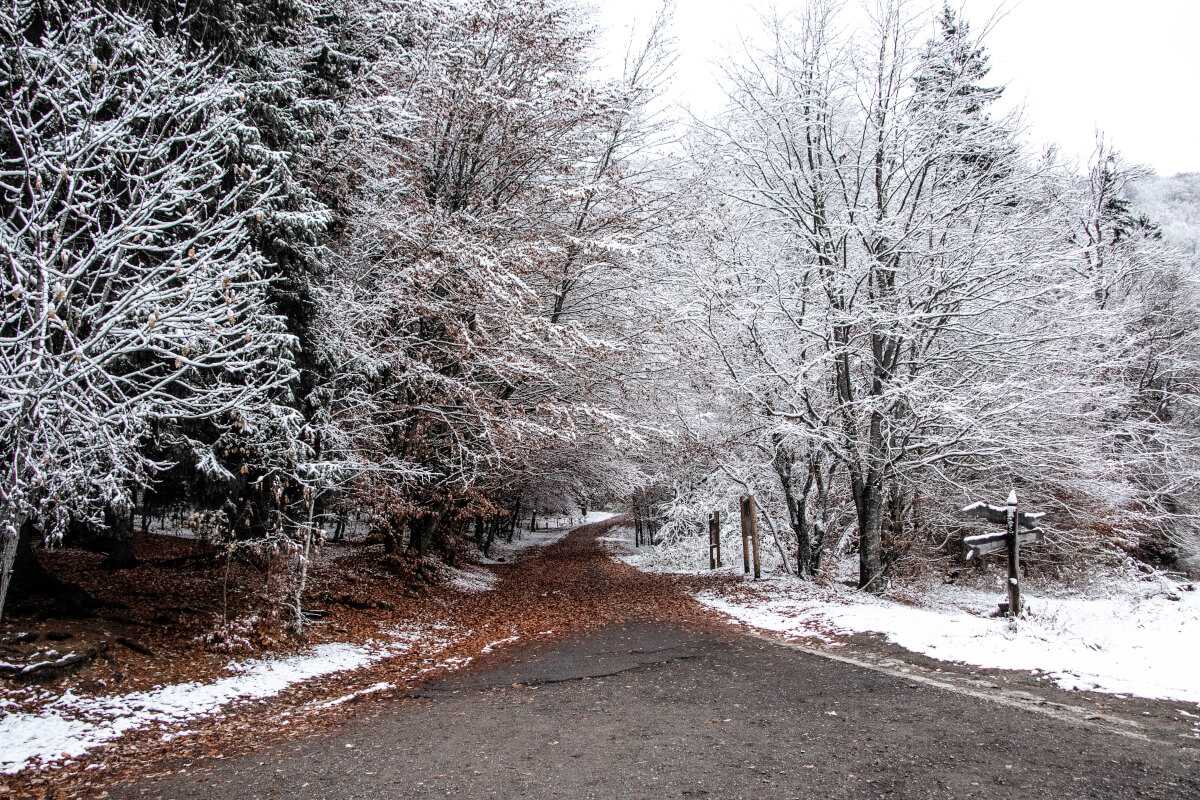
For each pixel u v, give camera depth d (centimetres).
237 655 819
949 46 1335
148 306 569
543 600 1617
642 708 621
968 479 1508
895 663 754
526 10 1304
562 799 413
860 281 1338
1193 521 1859
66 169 534
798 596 1327
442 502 1473
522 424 1259
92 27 666
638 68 1664
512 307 1174
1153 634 787
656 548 2494
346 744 548
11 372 495
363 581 1409
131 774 486
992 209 1370
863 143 1366
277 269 841
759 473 1794
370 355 1070
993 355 1328
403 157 1215
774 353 1491
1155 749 457
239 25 804
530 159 1449
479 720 605
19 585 803
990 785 409
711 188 1559
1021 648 748
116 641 764
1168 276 2314
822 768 448
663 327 1494
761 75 1482
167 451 796
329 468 906
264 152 758
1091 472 1370
